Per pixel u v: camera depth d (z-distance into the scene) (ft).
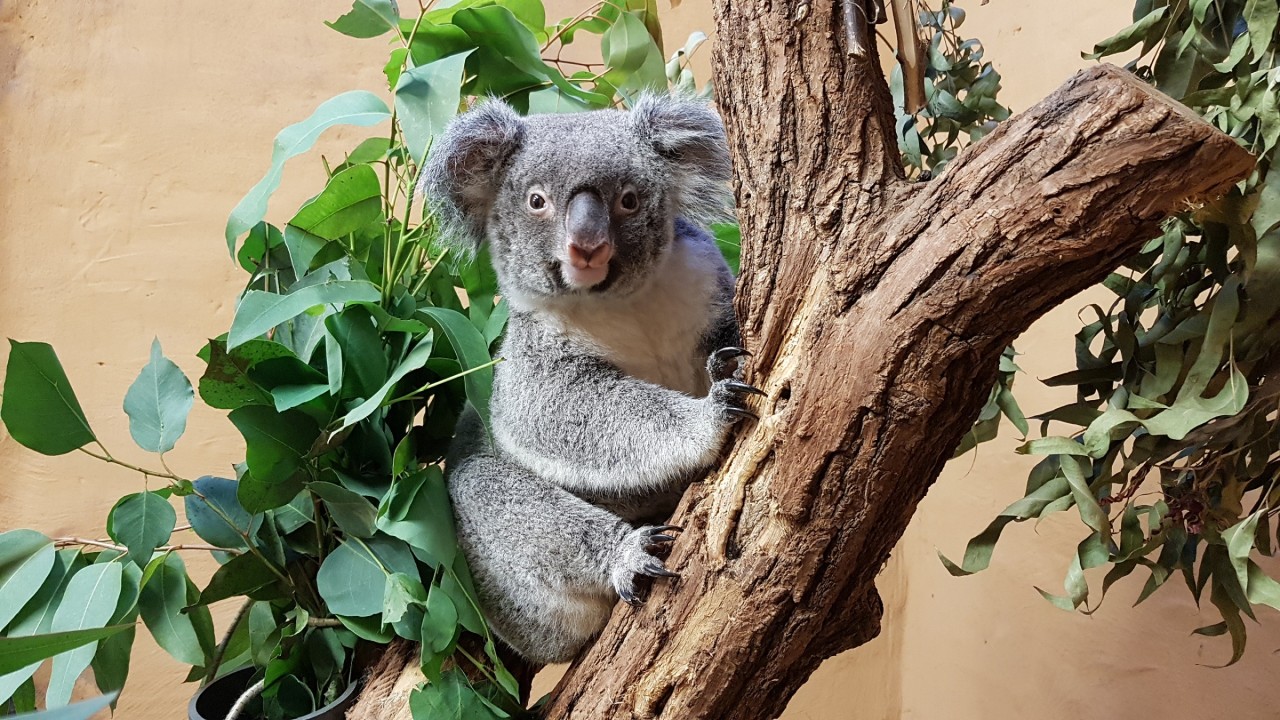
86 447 10.96
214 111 11.47
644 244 6.76
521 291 7.07
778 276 5.06
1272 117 4.87
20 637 4.49
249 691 7.22
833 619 5.22
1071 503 5.65
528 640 7.13
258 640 7.55
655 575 5.56
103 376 11.08
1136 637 8.34
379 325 6.93
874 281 4.62
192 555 11.12
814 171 4.98
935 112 7.34
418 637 6.50
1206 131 3.72
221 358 6.57
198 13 11.46
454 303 8.24
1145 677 8.23
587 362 6.97
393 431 7.73
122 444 11.05
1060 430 9.15
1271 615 7.11
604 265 6.40
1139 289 5.79
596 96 8.39
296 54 11.71
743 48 5.28
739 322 5.52
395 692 6.84
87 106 11.17
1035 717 9.58
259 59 11.60
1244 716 7.30
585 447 6.67
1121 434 5.34
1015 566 9.93
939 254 4.32
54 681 5.98
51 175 11.07
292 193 11.57
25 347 6.17
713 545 5.25
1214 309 4.95
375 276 7.87
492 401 7.42
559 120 7.16
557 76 8.09
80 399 11.01
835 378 4.66
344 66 11.81
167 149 11.34
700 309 7.10
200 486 7.25
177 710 10.88
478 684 7.02
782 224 5.08
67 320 11.04
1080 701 8.94
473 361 6.68
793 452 4.85
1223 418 5.28
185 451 11.21
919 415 4.52
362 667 7.60
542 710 6.53
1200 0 5.32
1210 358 4.93
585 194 6.54
